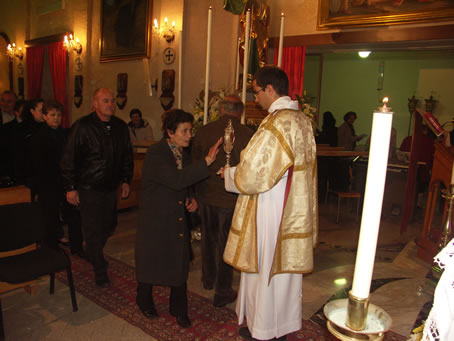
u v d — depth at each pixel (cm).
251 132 283
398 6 507
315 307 305
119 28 849
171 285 244
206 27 675
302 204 212
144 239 243
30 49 1121
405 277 369
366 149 866
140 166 604
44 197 370
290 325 229
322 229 542
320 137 839
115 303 301
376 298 320
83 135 310
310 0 590
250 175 200
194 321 276
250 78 532
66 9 1002
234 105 282
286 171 209
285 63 618
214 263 325
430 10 483
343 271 385
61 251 294
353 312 87
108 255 410
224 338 254
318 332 268
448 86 949
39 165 365
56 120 372
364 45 572
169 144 247
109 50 881
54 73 1033
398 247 469
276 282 221
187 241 250
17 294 315
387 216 623
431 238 404
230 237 228
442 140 407
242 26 528
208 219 304
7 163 457
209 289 329
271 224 213
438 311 85
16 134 413
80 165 316
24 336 253
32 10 1130
